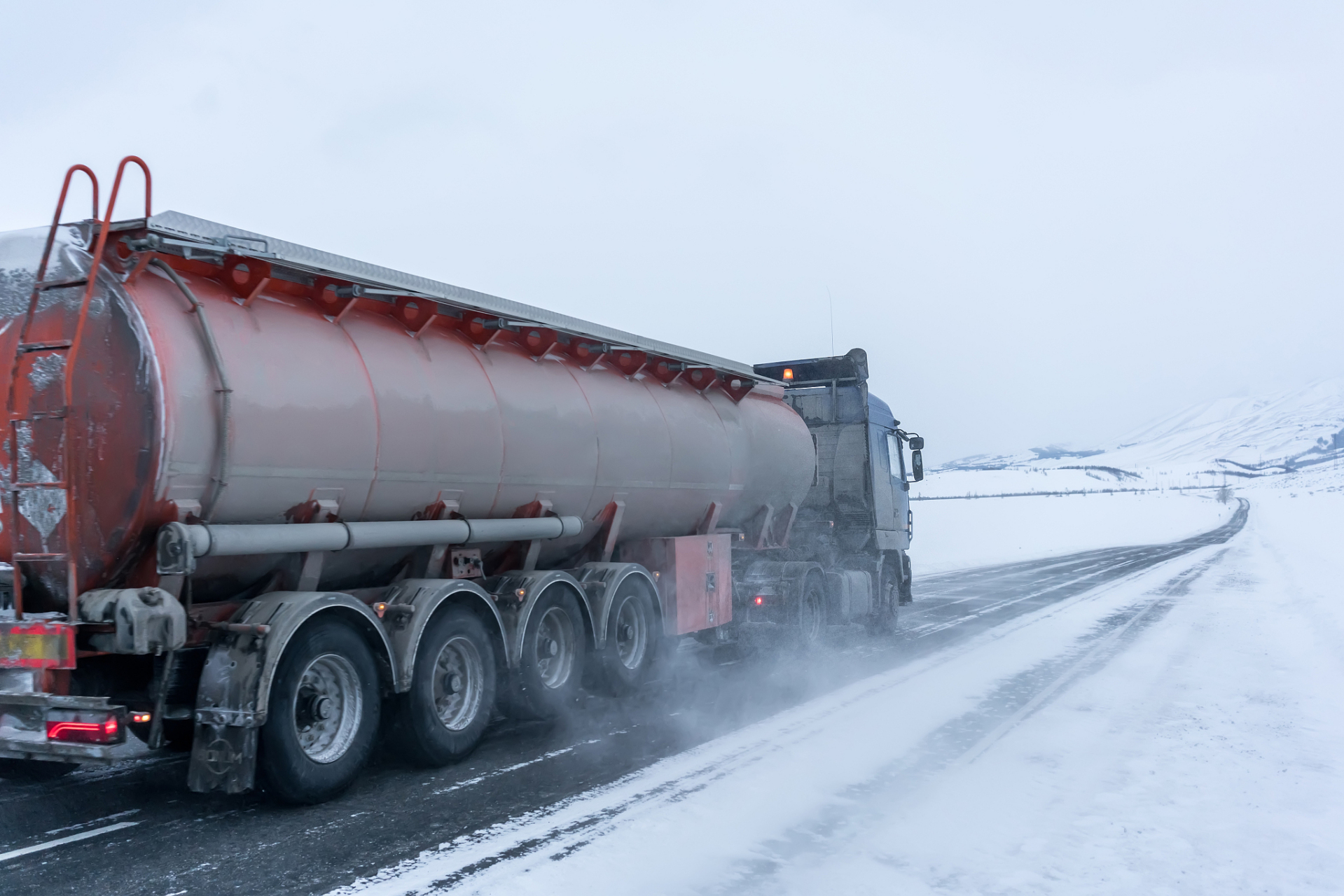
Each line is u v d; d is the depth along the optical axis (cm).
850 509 1310
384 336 627
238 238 514
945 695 863
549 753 649
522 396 721
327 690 543
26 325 477
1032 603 1759
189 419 482
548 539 760
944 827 493
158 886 398
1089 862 445
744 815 510
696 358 960
